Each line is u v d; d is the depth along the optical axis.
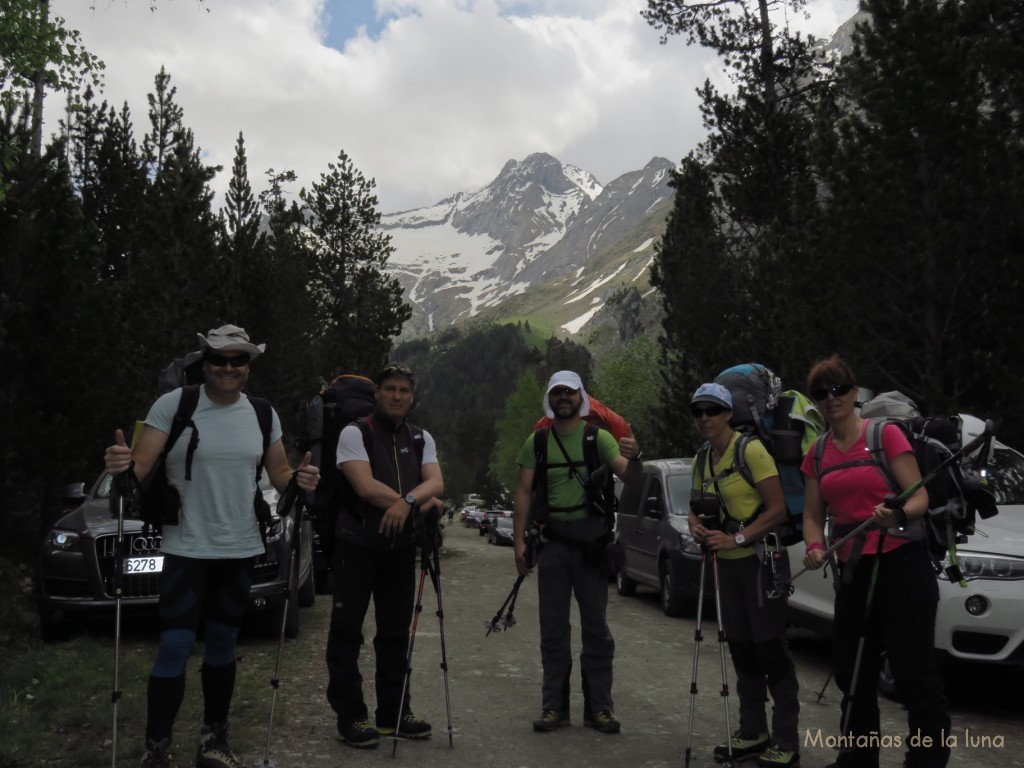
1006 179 11.93
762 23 21.77
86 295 10.73
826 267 13.69
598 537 5.86
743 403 5.39
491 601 12.53
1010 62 12.48
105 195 21.47
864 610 4.55
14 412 10.09
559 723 5.91
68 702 6.09
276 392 25.55
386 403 5.47
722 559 5.22
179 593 4.60
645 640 9.56
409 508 5.32
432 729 5.88
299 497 5.26
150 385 12.79
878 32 12.81
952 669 6.71
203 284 20.98
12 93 12.16
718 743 5.64
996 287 12.01
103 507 8.71
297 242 28.09
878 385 13.71
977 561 6.47
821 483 4.73
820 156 13.90
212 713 4.84
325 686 6.96
